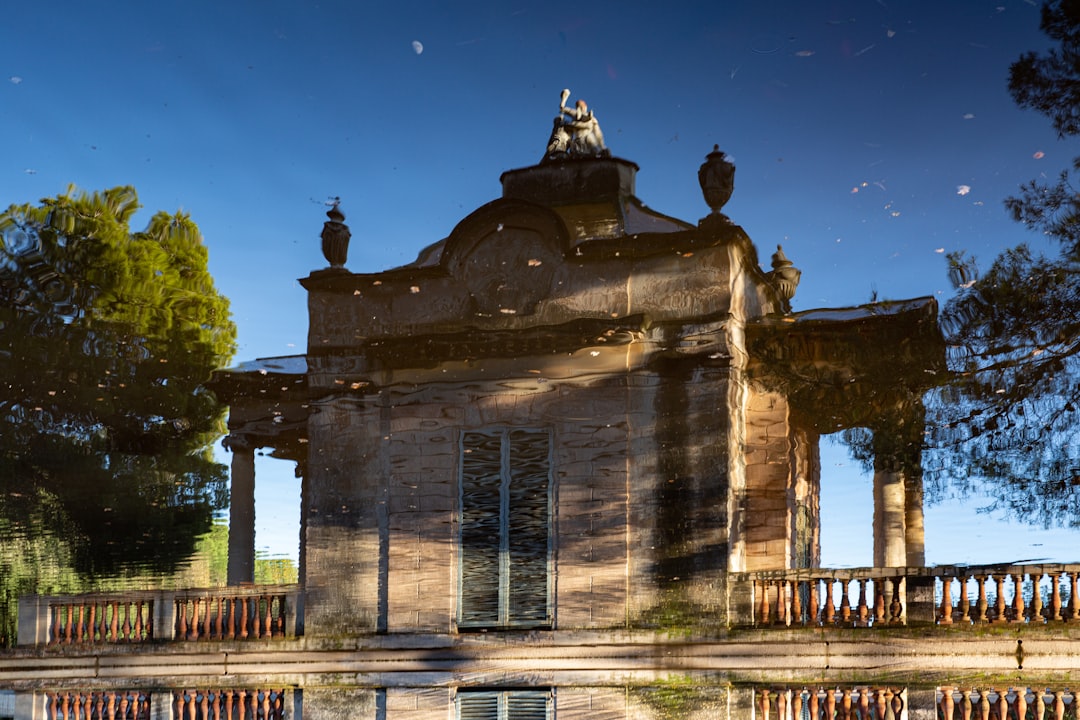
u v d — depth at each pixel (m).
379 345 21.25
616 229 21.59
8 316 32.97
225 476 37.62
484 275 21.20
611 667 19.41
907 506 21.34
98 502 33.84
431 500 20.72
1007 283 19.22
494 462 20.61
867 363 20.28
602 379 20.31
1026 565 17.23
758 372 21.00
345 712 20.50
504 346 20.58
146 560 35.50
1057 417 19.28
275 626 21.50
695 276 20.22
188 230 38.81
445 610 20.33
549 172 22.78
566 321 20.59
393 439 21.11
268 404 24.48
